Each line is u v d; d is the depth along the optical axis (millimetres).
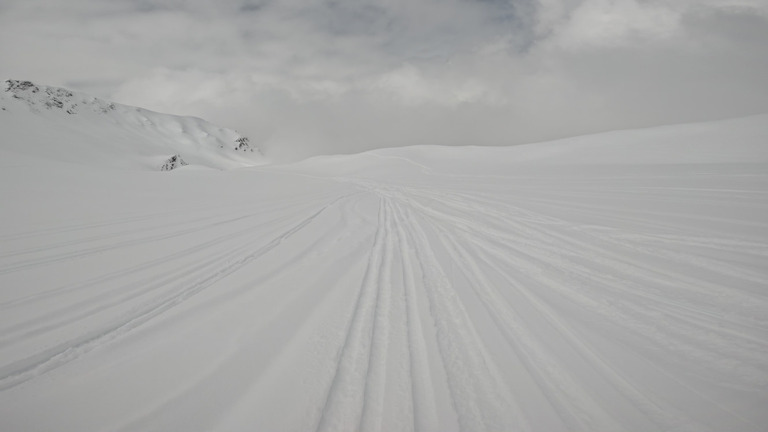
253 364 2742
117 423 2117
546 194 12453
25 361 2812
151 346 3027
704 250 4902
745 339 2869
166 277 4855
